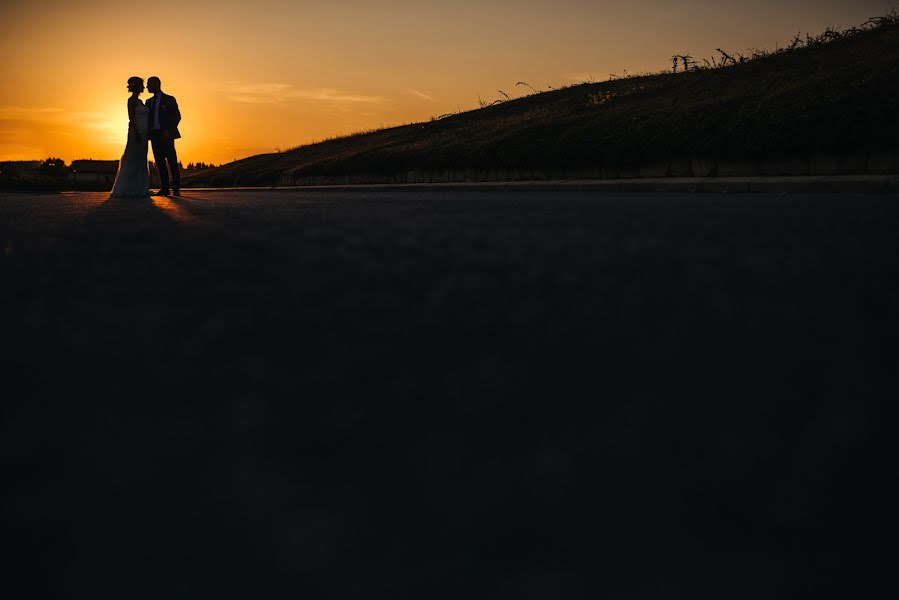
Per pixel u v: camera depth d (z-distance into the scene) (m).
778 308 2.78
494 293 3.12
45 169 66.12
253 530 1.40
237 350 2.44
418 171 21.25
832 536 1.35
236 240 5.26
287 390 2.06
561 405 1.90
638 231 5.02
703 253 3.96
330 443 1.71
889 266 3.54
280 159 38.91
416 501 1.47
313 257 4.28
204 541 1.38
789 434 1.71
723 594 1.22
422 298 3.09
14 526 1.45
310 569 1.30
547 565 1.28
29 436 1.82
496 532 1.37
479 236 5.08
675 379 2.06
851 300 2.90
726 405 1.88
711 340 2.40
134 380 2.19
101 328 2.78
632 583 1.24
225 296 3.26
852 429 1.73
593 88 27.69
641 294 3.02
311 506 1.46
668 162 14.66
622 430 1.75
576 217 6.51
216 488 1.54
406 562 1.30
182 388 2.10
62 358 2.43
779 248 4.10
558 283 3.28
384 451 1.67
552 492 1.49
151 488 1.55
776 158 12.88
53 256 4.63
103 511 1.48
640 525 1.38
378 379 2.12
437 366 2.21
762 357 2.23
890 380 2.04
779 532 1.36
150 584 1.30
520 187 15.17
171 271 3.93
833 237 4.54
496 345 2.40
